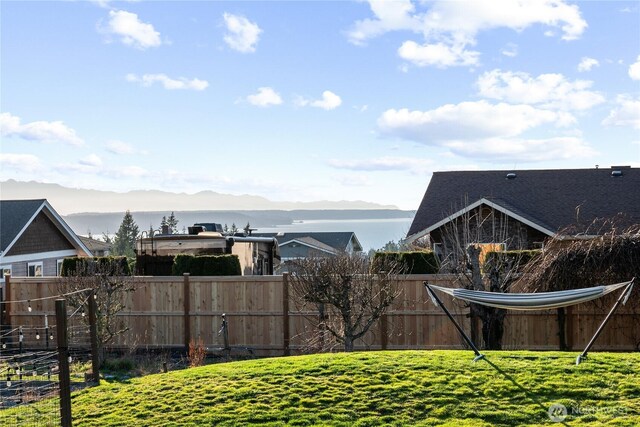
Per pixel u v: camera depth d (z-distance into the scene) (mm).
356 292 15180
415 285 17016
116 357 17125
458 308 16812
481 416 8828
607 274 15094
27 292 18609
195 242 24172
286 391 9852
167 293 18047
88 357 17000
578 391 9445
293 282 16031
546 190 27312
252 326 17750
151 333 18094
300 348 17344
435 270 18391
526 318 16750
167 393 10195
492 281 15109
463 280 15828
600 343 16281
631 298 15227
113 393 10594
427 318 16953
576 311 16344
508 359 10898
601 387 9586
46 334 16734
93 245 45812
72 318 17891
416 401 9328
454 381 9922
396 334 17016
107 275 17188
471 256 15367
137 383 11016
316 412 9148
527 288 15531
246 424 8914
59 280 17922
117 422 9266
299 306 17297
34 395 12008
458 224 25062
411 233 25875
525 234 24766
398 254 18266
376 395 9562
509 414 8836
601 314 16203
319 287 15086
